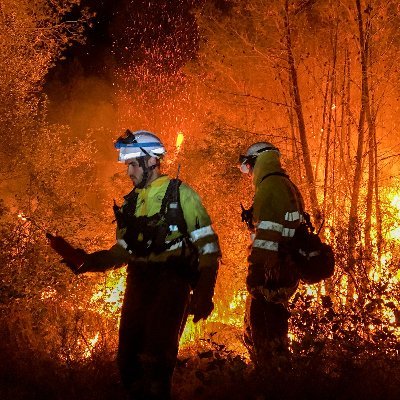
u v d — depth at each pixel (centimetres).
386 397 447
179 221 418
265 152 527
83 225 686
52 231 675
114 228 738
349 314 523
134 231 422
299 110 797
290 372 457
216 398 456
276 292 495
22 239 651
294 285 512
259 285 498
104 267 446
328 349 493
